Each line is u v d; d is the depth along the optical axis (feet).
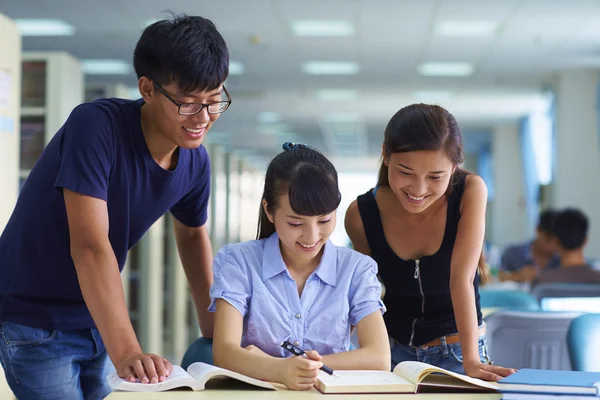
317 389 5.17
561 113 34.22
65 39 29.09
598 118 33.76
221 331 5.97
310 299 6.23
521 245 24.08
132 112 6.30
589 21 25.80
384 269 7.27
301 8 24.54
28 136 17.88
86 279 5.70
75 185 5.85
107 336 5.50
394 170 6.34
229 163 27.37
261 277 6.23
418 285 7.16
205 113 5.77
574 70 33.94
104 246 5.82
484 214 6.90
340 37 28.25
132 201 6.44
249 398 4.79
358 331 6.23
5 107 13.10
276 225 5.92
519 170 50.72
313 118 47.85
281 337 6.17
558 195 34.19
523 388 4.73
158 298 21.49
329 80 36.45
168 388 5.02
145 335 20.68
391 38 28.35
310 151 5.98
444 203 6.93
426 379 5.23
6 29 13.15
